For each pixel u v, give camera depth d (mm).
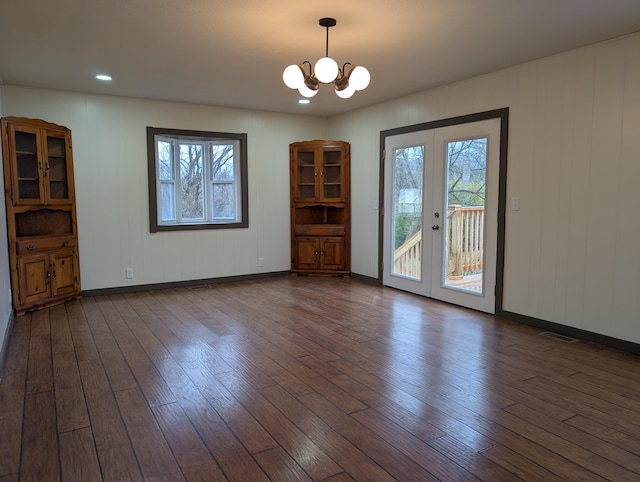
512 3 2746
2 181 4086
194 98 5379
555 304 3865
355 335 3777
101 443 2145
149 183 5488
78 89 4871
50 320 4203
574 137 3645
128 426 2301
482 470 1938
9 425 2311
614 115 3381
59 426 2301
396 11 2875
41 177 4477
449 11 2867
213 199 6125
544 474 1909
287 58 3848
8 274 4156
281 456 2041
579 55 3576
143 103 5379
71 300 4988
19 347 3467
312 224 6578
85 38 3340
